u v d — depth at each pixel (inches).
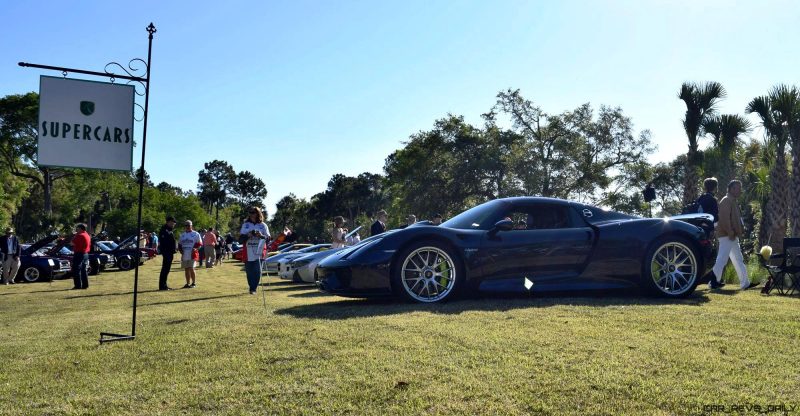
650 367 137.5
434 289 272.8
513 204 287.0
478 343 166.2
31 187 2901.1
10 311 356.5
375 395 124.3
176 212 3339.1
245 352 168.2
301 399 124.6
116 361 168.4
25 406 130.2
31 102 2474.2
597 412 109.6
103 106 213.2
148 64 220.5
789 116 639.1
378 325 200.1
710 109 713.6
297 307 264.4
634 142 1604.3
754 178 832.9
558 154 1584.6
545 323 195.0
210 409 122.0
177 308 310.0
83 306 369.1
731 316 203.6
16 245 697.0
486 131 1667.1
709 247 283.4
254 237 418.0
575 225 283.3
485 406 115.5
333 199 4421.8
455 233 271.0
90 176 2578.7
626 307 228.8
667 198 1787.6
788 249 298.5
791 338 165.8
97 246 971.9
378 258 265.4
